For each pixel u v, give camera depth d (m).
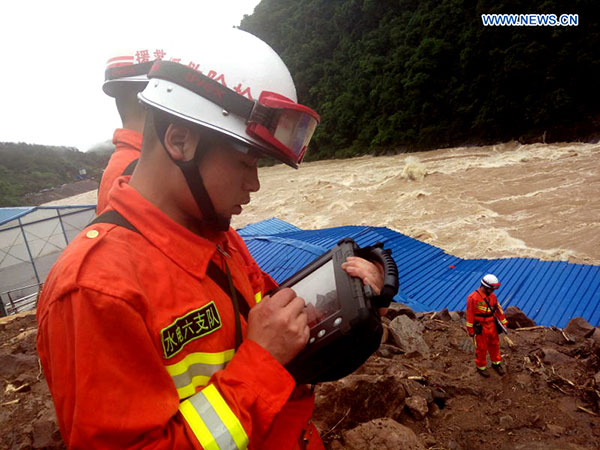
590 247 20.31
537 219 24.73
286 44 94.00
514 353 5.39
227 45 1.04
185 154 1.01
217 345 1.06
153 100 1.01
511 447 3.35
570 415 3.79
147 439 0.88
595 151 35.41
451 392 4.21
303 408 1.35
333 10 79.81
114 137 2.34
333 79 72.06
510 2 43.31
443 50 51.22
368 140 62.47
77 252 0.93
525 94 43.03
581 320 5.88
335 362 1.11
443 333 5.90
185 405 0.95
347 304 1.08
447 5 52.09
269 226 20.97
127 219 1.02
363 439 2.73
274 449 1.23
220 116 0.99
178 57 1.04
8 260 17.36
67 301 0.88
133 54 2.27
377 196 35.47
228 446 0.92
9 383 3.77
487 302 4.98
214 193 1.04
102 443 0.84
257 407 0.98
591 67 37.84
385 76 60.28
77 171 170.88
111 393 0.85
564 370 4.54
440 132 51.28
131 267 0.95
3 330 5.30
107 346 0.86
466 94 49.00
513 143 44.09
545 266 14.73
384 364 4.50
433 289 14.52
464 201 30.05
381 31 65.44
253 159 1.07
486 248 22.42
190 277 1.04
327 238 16.72
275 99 1.00
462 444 3.42
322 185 42.78
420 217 28.61
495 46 45.66
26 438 3.04
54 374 0.90
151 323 0.93
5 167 146.25
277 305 1.07
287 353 1.03
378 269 1.22
